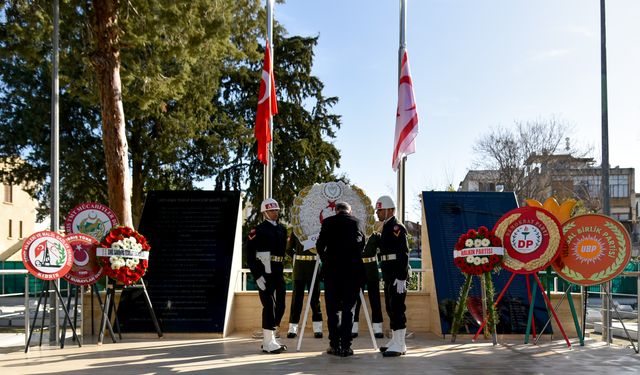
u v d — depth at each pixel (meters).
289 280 16.16
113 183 11.57
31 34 11.81
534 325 9.05
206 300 9.19
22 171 24.98
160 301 9.16
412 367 6.59
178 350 7.79
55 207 9.68
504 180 37.22
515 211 8.55
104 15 11.56
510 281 8.58
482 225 10.02
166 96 15.13
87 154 24.88
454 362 6.93
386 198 7.74
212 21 12.57
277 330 9.67
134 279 8.42
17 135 24.12
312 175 29.67
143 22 12.27
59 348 7.99
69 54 13.13
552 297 9.36
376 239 9.07
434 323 9.55
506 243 8.52
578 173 40.50
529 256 8.39
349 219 7.53
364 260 9.05
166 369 6.46
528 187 36.59
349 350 7.29
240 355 7.39
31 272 7.57
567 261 8.45
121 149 11.68
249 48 14.66
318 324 9.16
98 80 11.72
